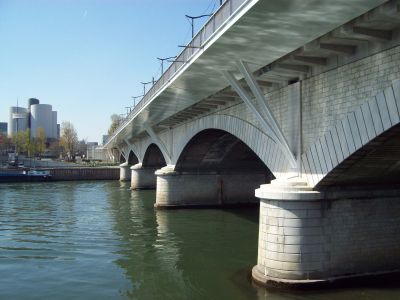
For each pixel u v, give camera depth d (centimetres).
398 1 1256
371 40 1485
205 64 1981
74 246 2759
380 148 1555
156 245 2736
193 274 2097
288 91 2067
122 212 4225
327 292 1692
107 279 2070
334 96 1722
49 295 1859
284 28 1477
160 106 3397
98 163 13712
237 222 3503
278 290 1730
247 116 2638
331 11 1315
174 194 4400
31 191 6800
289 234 1748
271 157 2248
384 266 1830
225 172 4506
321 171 1753
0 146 14400
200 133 3653
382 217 1850
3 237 3058
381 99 1419
